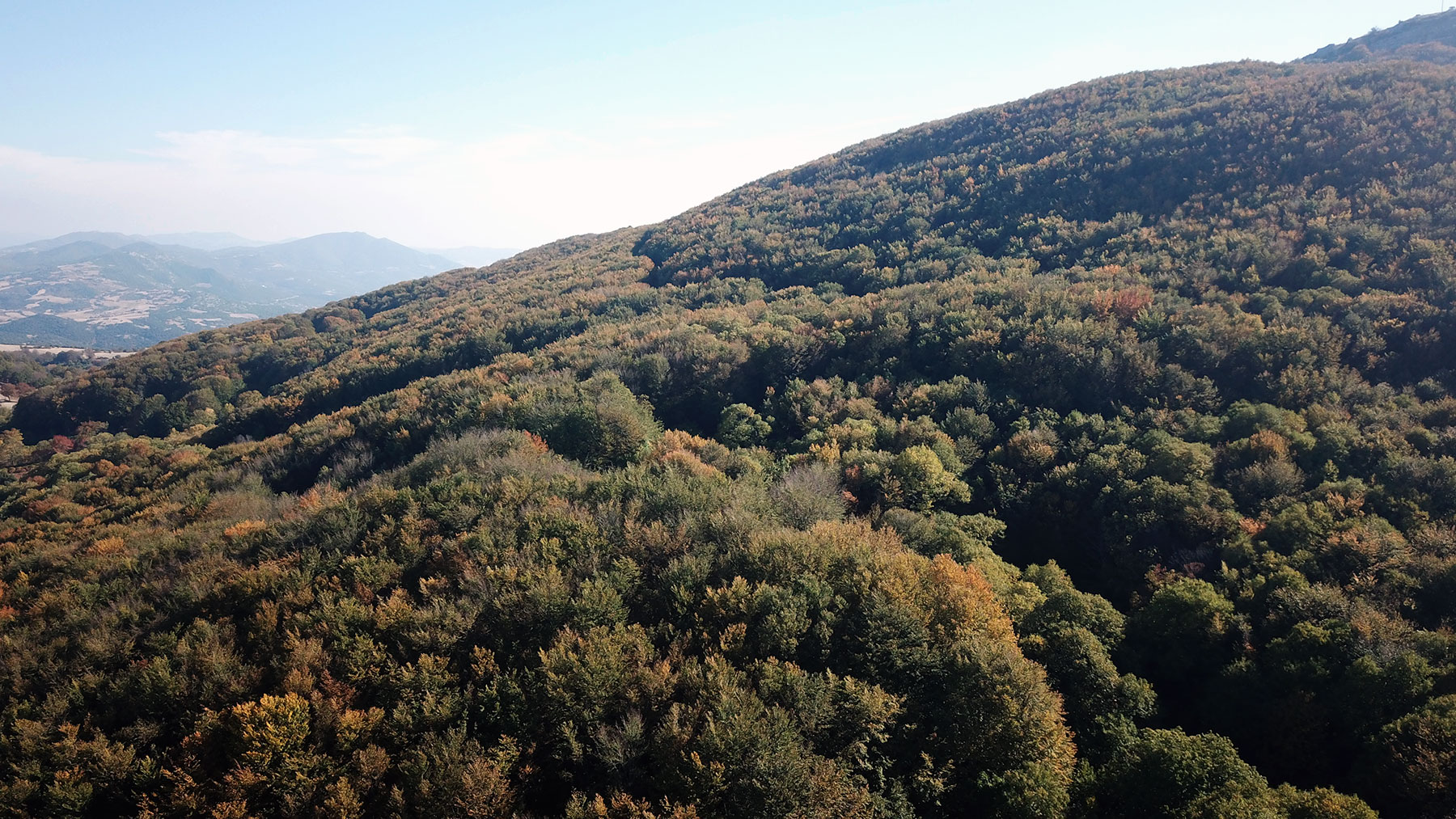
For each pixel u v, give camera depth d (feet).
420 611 94.63
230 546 131.13
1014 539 148.66
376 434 202.69
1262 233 214.07
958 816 79.15
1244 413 152.56
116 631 105.40
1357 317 169.37
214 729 82.53
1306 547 117.70
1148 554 130.52
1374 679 90.07
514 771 75.10
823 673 85.81
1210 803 74.13
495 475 138.62
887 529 122.31
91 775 80.28
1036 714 82.89
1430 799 76.48
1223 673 102.94
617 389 193.77
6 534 177.17
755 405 208.33
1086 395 175.42
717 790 68.33
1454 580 104.47
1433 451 133.18
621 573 100.12
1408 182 211.20
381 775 74.90
